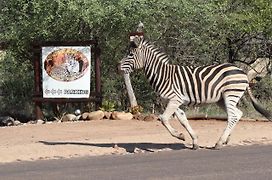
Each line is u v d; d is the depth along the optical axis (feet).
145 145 51.88
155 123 67.51
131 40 49.34
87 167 40.19
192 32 82.28
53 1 75.31
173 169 38.29
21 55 84.64
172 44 83.76
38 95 74.23
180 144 52.11
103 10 74.23
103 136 57.82
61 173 37.63
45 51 73.77
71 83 73.15
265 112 51.62
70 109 80.48
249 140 53.93
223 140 48.80
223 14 84.28
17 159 45.52
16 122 80.18
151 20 77.92
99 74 73.31
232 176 35.14
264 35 90.38
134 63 49.39
